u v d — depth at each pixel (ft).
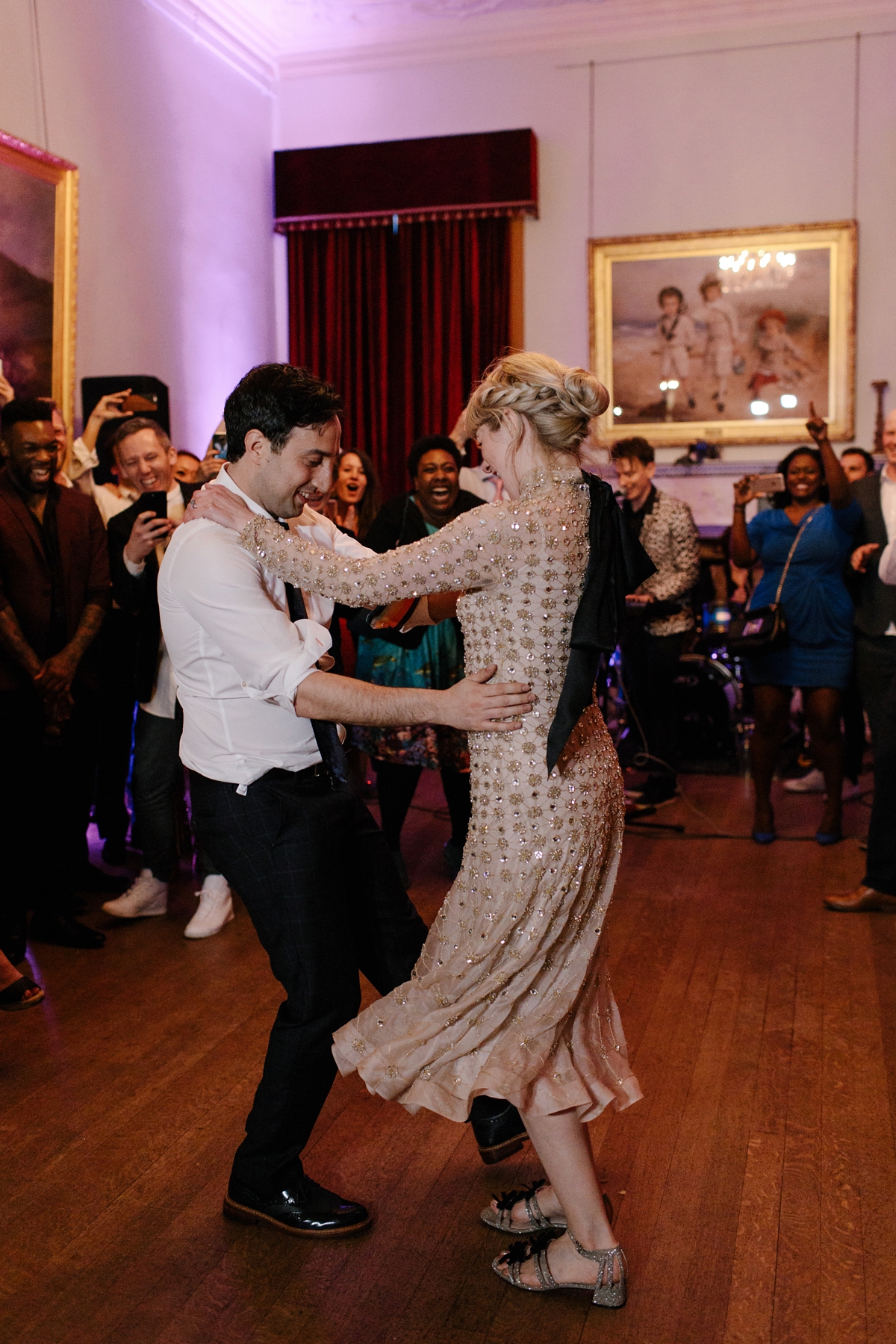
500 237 25.22
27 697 12.05
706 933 12.07
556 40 24.91
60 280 17.97
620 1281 6.28
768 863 14.61
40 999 10.44
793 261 24.21
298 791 6.82
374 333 25.93
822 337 24.27
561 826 6.08
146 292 21.18
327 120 26.23
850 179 23.99
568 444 6.24
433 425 25.85
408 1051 6.23
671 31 24.39
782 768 19.80
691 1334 6.09
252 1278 6.62
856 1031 9.69
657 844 15.57
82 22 18.95
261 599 6.38
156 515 11.72
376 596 6.09
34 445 12.51
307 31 25.32
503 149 24.43
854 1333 6.08
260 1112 6.92
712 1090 8.71
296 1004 6.74
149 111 21.06
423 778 19.99
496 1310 6.33
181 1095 8.74
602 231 25.21
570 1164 6.24
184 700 6.91
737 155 24.44
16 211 16.93
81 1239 6.98
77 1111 8.50
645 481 16.97
